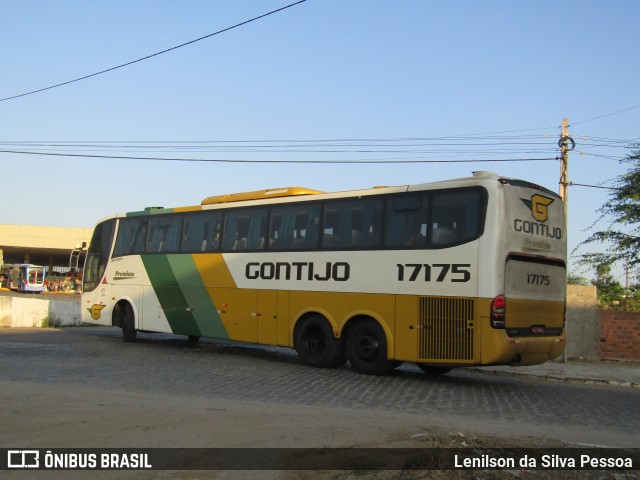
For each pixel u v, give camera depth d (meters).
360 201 13.78
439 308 12.17
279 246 15.14
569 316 17.47
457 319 11.91
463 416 9.27
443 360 12.03
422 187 12.82
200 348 18.25
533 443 6.89
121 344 18.19
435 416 9.13
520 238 12.05
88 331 23.52
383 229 13.27
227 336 15.97
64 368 12.80
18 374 11.69
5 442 6.72
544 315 12.56
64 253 77.56
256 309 15.38
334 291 13.89
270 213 15.52
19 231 68.94
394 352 12.74
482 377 14.60
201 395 10.20
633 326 17.11
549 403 10.94
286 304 14.78
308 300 14.35
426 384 12.61
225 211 16.61
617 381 13.74
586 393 12.45
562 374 14.68
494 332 11.47
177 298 17.36
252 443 6.79
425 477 5.68
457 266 12.02
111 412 8.18
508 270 11.77
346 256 13.79
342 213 14.06
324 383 12.06
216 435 7.10
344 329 13.84
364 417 8.38
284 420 7.94
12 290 67.81
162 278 17.86
